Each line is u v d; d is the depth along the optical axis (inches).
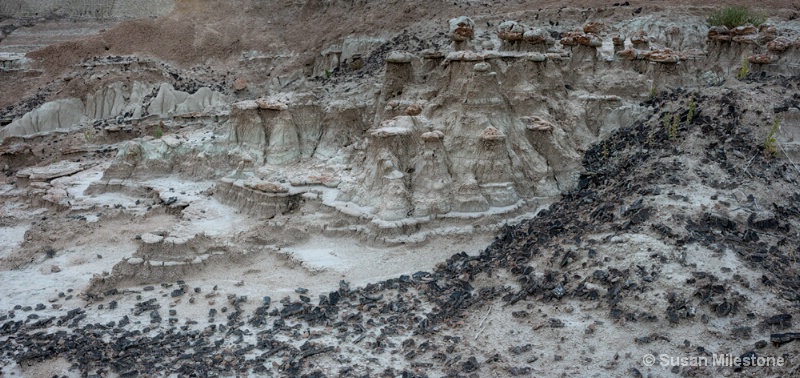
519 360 546.9
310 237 850.1
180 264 766.5
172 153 1152.8
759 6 1409.9
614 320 565.6
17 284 782.5
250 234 834.2
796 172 740.7
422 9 1653.5
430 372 543.8
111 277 756.0
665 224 642.8
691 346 518.6
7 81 1934.1
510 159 880.9
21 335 644.1
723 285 559.2
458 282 689.0
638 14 1380.4
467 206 836.0
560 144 924.0
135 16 2506.2
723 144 783.7
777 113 808.9
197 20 2063.2
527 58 981.8
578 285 615.8
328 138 1056.8
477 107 893.2
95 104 1696.6
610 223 687.7
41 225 977.5
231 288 731.4
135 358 588.4
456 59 932.6
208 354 590.2
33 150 1483.8
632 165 824.9
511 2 1610.5
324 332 621.0
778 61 978.1
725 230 631.8
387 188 840.9
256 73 1856.5
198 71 1882.4
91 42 1994.3
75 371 575.2
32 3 2610.7
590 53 1071.0
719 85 953.5
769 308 534.0
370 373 547.5
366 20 1728.6
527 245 717.9
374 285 706.8
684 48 1299.2
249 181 960.3
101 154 1366.9
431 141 863.7
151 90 1736.0
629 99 1006.4
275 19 2048.5
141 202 1045.2
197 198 1018.7
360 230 828.6
